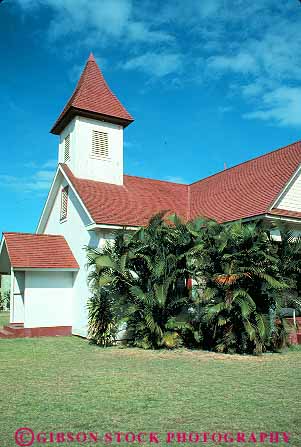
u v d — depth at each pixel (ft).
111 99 77.20
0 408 24.62
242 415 23.21
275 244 49.32
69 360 41.63
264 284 45.29
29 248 65.98
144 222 61.72
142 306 50.29
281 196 59.93
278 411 23.91
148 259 48.80
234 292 44.11
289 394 27.76
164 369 36.68
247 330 43.62
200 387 29.81
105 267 51.26
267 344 47.06
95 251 54.44
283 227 51.37
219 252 47.03
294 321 52.08
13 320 70.08
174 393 28.02
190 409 24.31
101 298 53.31
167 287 47.85
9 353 46.39
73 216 69.00
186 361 40.83
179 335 50.16
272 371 35.76
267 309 46.80
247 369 36.68
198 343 50.19
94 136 74.33
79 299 63.57
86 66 79.97
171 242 50.14
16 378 33.01
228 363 39.70
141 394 27.76
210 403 25.57
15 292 73.82
